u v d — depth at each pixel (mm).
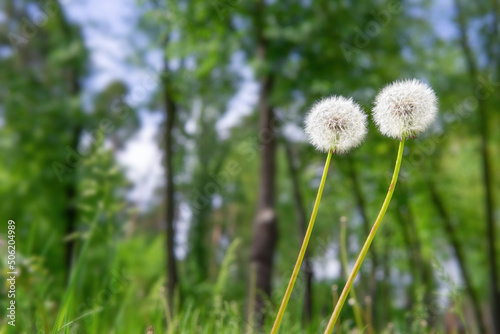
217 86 12305
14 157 11992
